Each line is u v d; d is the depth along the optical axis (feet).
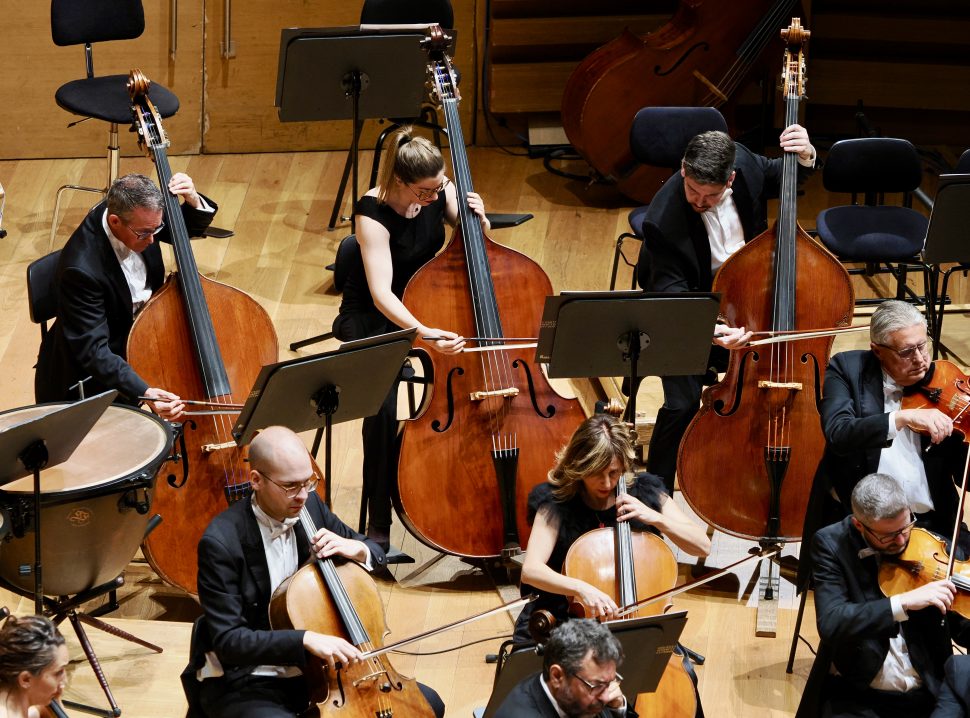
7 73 77.05
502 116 81.97
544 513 40.60
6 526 37.63
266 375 39.70
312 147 80.79
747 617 48.01
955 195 50.37
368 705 35.70
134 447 42.09
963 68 80.12
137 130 51.93
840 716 39.27
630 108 71.97
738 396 48.67
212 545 36.29
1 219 70.85
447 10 69.05
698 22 71.31
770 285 49.32
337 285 53.93
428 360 49.52
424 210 50.70
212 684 37.06
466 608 48.37
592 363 44.06
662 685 38.01
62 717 34.71
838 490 44.70
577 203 75.56
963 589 38.55
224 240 71.72
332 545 37.37
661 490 41.70
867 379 44.24
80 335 47.26
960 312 65.57
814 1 80.38
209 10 77.66
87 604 48.19
